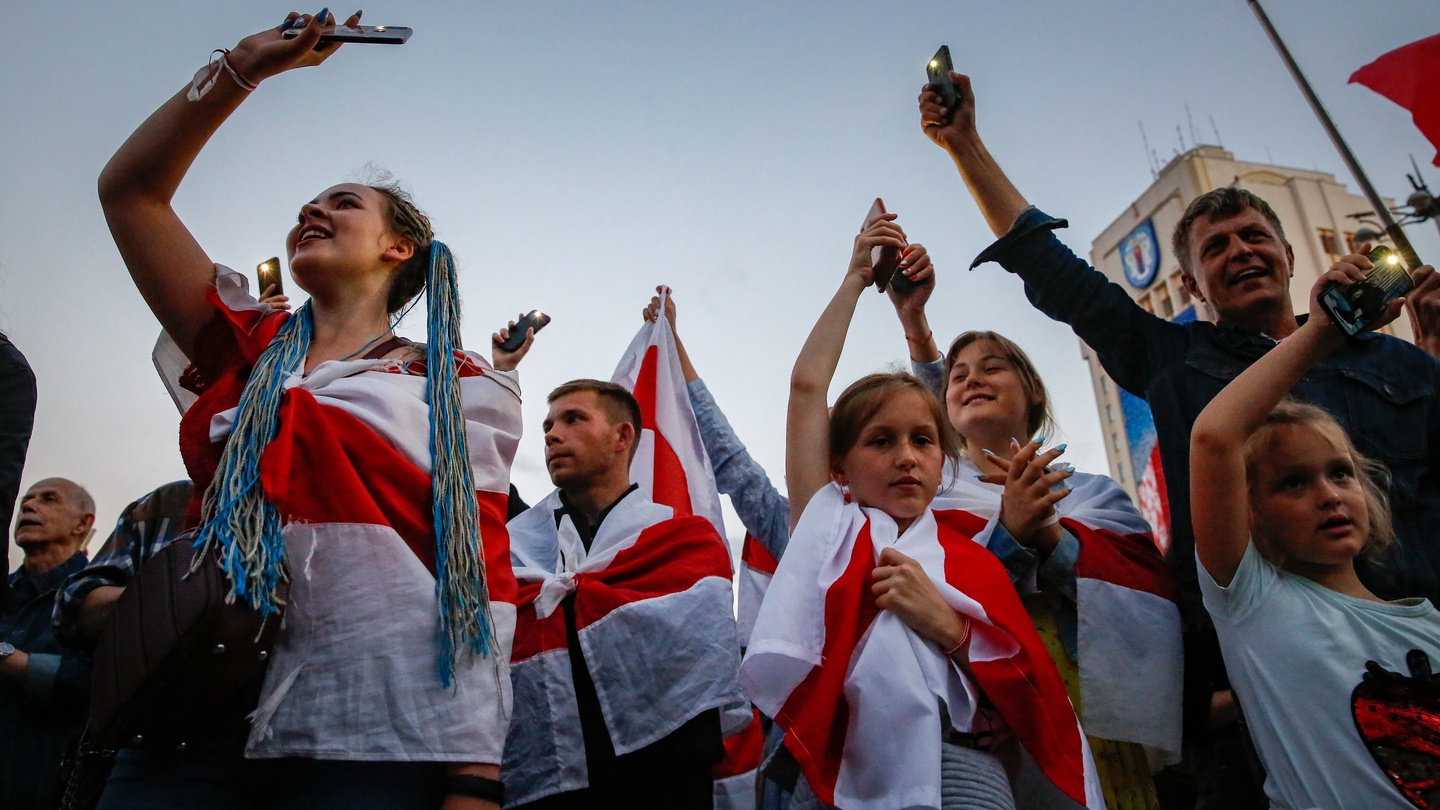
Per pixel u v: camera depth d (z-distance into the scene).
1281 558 2.31
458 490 2.00
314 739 1.73
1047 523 2.66
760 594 3.44
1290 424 2.37
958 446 3.33
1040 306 3.35
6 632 3.61
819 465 2.71
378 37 2.20
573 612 2.79
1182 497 2.82
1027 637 2.18
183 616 1.65
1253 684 2.20
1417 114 3.89
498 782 1.84
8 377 2.66
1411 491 2.61
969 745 2.10
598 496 3.26
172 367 2.50
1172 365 3.05
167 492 2.94
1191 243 3.25
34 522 3.98
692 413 4.03
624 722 2.62
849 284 3.04
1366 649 2.13
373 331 2.33
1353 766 2.02
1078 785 1.99
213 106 2.17
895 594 2.18
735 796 3.39
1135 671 2.50
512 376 2.34
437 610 1.85
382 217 2.40
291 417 1.93
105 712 1.64
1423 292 3.62
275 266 3.75
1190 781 2.99
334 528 1.84
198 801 1.74
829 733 2.08
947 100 3.54
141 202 2.20
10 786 3.09
